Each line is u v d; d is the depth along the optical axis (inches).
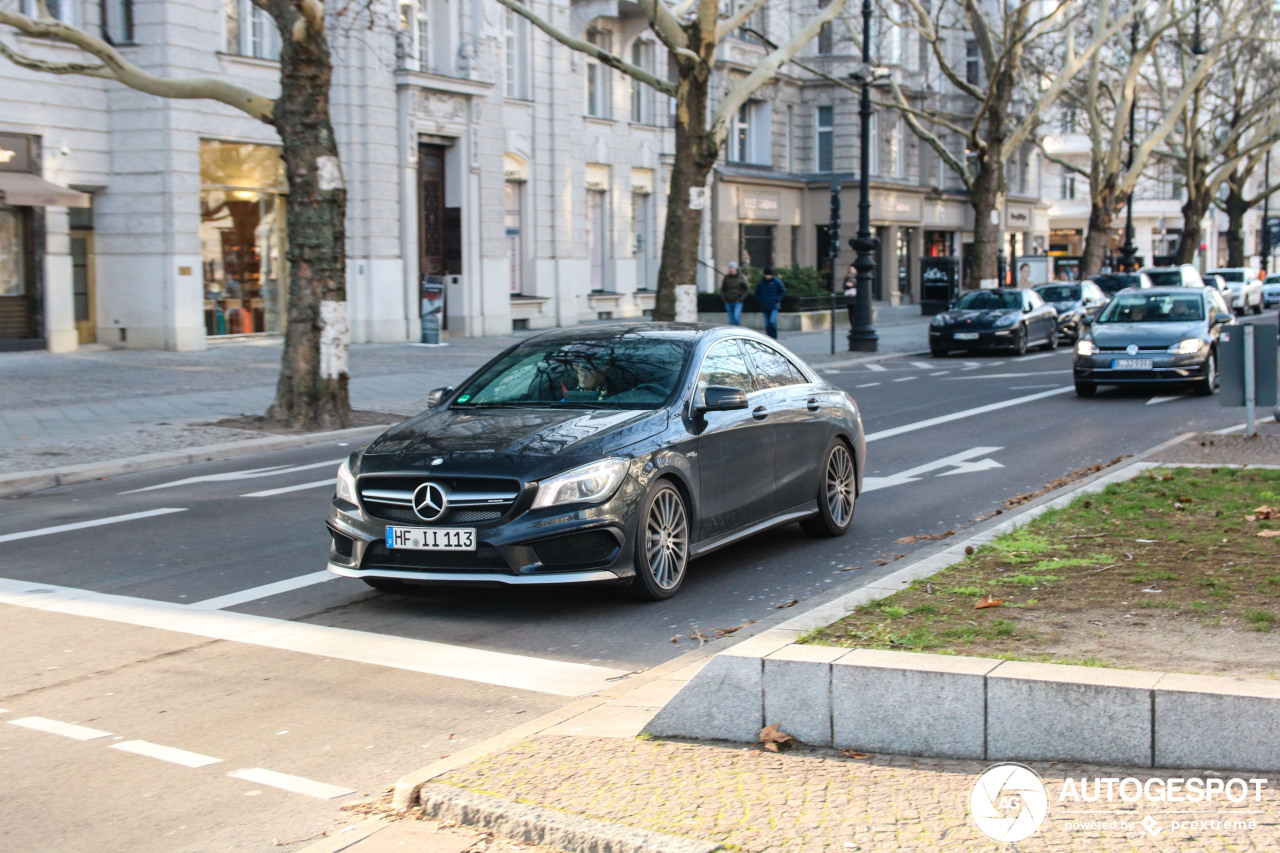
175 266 978.7
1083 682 166.1
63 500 442.3
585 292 1451.8
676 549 292.8
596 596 293.9
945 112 1401.3
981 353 1158.3
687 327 335.0
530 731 193.5
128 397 716.0
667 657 243.8
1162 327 734.5
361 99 1104.2
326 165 605.9
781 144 1851.6
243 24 1032.2
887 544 350.6
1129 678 167.3
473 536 264.7
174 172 972.6
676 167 822.5
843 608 234.1
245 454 553.9
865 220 1125.7
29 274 936.9
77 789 181.2
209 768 188.7
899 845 143.4
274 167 1072.2
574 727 191.6
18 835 165.9
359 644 255.6
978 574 265.7
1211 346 725.3
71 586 309.1
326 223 609.6
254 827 166.9
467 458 271.0
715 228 1697.8
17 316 933.2
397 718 210.1
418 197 1189.1
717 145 817.5
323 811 171.6
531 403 307.0
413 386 799.1
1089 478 415.5
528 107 1336.1
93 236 1005.8
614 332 331.6
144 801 176.6
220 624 271.7
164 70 959.6
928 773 166.6
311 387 615.2
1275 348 498.3
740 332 342.6
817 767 170.2
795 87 1875.0
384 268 1129.4
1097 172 1633.9
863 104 1121.4
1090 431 590.6
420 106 1149.7
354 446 580.4
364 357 984.3
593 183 1472.7
